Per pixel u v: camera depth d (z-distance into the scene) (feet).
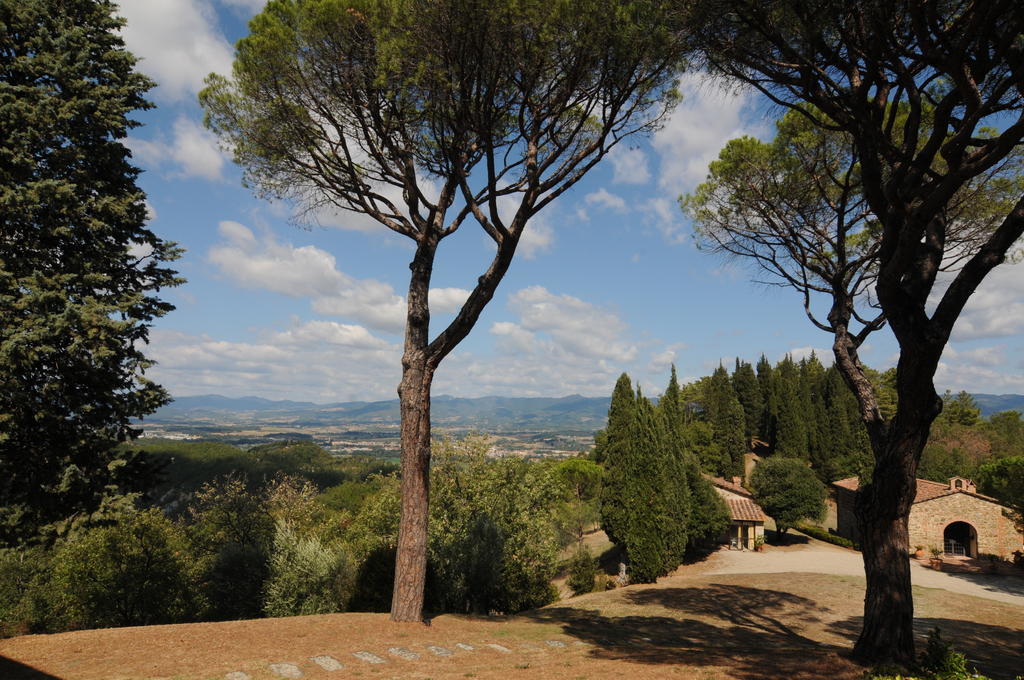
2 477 35.04
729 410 187.01
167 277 43.96
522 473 64.69
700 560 92.32
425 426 35.78
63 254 39.75
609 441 83.66
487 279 34.88
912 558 92.17
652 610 48.55
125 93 42.78
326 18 29.55
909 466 25.09
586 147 36.73
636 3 25.73
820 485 115.14
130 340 40.09
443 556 47.78
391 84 30.71
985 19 19.25
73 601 65.41
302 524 84.79
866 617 25.72
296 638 28.91
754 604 51.44
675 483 79.30
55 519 36.63
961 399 200.03
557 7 26.78
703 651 29.19
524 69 30.19
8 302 34.37
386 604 45.73
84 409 36.94
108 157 41.68
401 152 35.17
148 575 64.13
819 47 24.23
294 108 34.04
